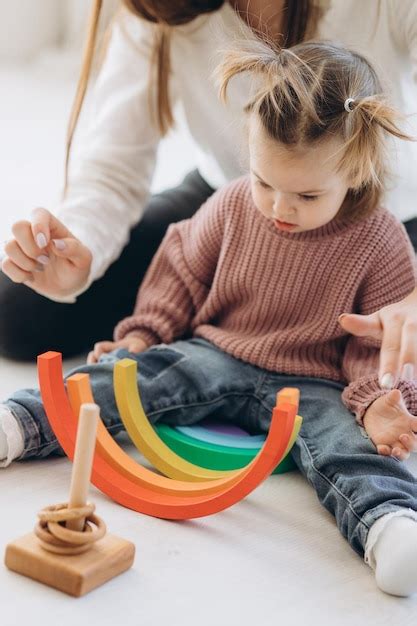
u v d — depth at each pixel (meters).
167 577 1.02
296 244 1.37
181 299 1.50
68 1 4.01
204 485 1.17
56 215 1.52
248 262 1.41
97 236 1.51
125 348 1.45
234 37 1.47
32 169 2.79
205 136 1.61
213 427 1.39
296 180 1.24
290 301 1.40
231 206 1.43
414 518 1.06
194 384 1.36
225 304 1.46
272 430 1.06
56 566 0.97
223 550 1.09
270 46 1.38
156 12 1.43
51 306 1.60
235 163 1.61
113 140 1.60
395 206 1.59
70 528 0.98
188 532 1.12
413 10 1.42
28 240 1.31
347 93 1.25
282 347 1.38
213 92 1.53
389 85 1.40
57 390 1.17
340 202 1.30
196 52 1.52
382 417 1.23
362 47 1.46
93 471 1.19
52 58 4.03
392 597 1.03
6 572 0.99
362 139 1.24
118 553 1.00
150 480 1.19
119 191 1.60
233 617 0.96
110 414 1.30
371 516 1.08
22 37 4.07
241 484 1.09
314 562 1.08
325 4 1.45
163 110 1.57
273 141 1.23
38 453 1.25
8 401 1.25
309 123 1.22
